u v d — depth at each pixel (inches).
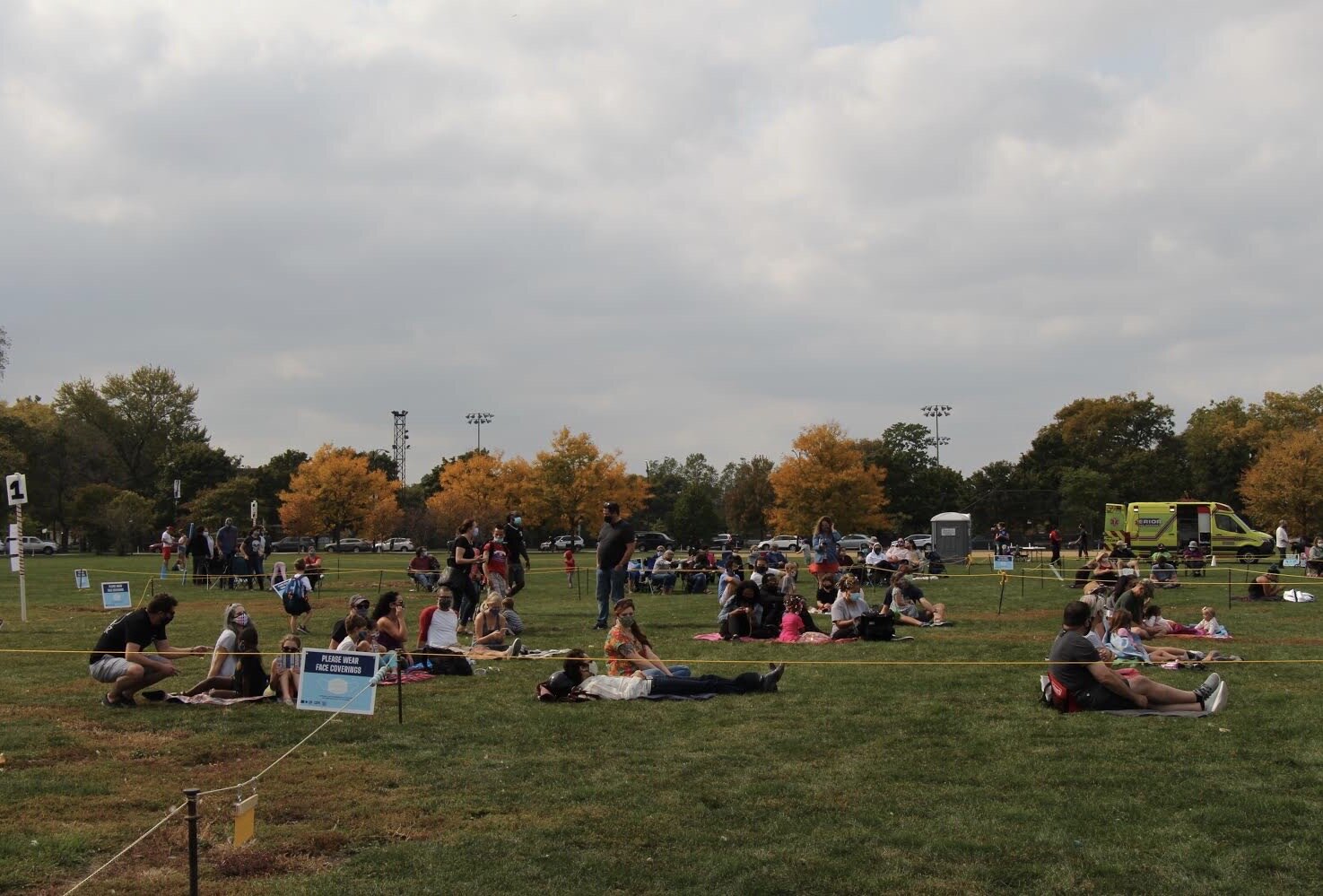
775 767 379.2
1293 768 369.7
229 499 3631.9
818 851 289.3
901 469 4072.3
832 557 1011.3
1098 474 3526.1
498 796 345.4
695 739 423.8
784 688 539.8
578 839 301.1
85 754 406.0
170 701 505.0
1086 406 4402.1
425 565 1363.2
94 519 3378.4
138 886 267.7
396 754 401.4
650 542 3302.2
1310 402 3993.6
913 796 341.4
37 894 263.0
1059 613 977.5
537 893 261.9
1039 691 527.2
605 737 428.5
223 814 325.7
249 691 520.4
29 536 3750.0
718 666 621.0
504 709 490.0
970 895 259.6
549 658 657.0
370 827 313.9
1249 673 579.2
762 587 800.3
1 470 3272.6
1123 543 1679.4
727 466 6855.3
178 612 1024.2
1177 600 1107.9
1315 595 1163.9
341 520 3508.9
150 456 4670.3
